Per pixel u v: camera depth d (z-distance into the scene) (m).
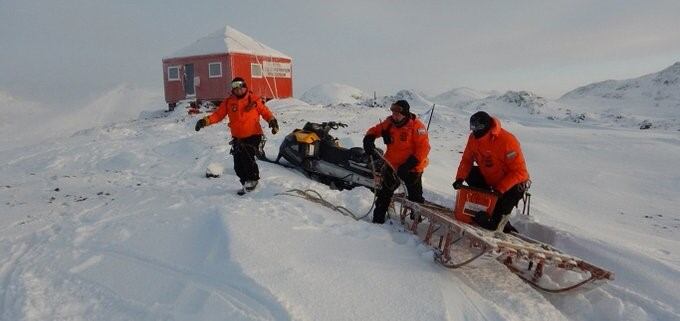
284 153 9.11
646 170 12.39
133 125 17.67
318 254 4.25
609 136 17.95
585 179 11.27
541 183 10.84
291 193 6.38
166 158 10.26
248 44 23.20
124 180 8.23
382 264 4.25
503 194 4.91
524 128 20.84
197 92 22.58
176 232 4.74
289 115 18.72
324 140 8.70
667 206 9.21
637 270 4.68
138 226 4.98
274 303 3.33
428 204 5.84
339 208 6.09
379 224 5.59
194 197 6.60
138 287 3.74
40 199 6.89
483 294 4.11
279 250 4.20
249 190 6.75
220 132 13.62
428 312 3.54
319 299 3.50
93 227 5.15
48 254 4.45
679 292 4.25
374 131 5.86
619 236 6.26
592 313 4.09
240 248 4.12
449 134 17.39
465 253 4.88
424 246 4.82
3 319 3.31
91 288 3.75
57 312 3.39
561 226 5.90
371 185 7.87
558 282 4.59
